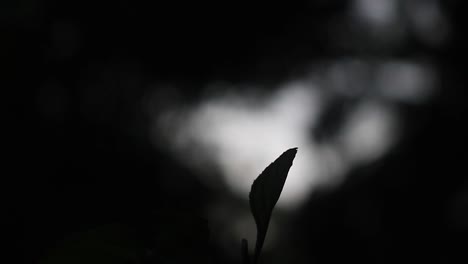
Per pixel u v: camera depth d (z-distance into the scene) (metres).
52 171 3.88
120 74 4.35
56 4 4.26
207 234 0.50
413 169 4.16
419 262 4.00
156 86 4.37
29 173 3.82
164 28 4.42
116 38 4.38
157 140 4.22
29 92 4.08
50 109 4.12
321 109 4.25
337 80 4.32
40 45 4.17
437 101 4.28
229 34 4.44
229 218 4.00
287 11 4.45
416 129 4.23
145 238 0.49
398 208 4.09
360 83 4.32
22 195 3.73
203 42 4.43
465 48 4.33
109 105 4.26
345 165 4.17
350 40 4.39
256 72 4.38
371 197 4.15
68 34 4.28
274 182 0.51
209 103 4.34
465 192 4.11
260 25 4.43
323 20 4.44
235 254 3.82
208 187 4.09
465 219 4.05
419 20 4.37
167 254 0.49
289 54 4.39
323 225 4.05
